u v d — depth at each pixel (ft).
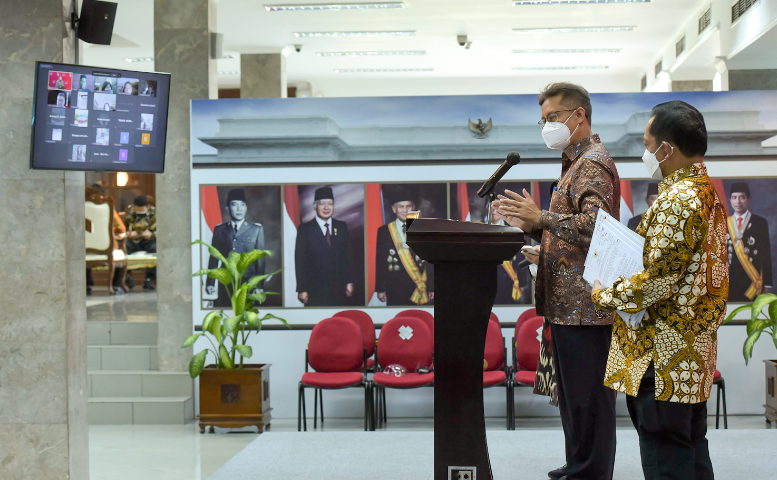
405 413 20.08
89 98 11.99
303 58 40.45
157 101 12.48
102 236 33.17
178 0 20.92
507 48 38.32
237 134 20.36
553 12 31.78
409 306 20.34
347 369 18.38
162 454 16.83
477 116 19.98
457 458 7.15
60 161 11.89
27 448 12.43
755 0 23.26
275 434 13.33
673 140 6.97
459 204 20.13
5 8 12.26
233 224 20.47
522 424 19.15
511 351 20.12
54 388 12.40
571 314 8.70
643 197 19.76
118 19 32.07
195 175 20.52
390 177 20.24
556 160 19.86
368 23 33.45
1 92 12.30
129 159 12.34
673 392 6.81
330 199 20.34
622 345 7.33
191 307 20.97
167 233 21.03
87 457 13.21
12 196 12.34
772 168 19.61
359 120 20.20
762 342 19.66
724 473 10.14
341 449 12.29
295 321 20.47
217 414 18.92
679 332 6.81
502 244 6.88
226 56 39.83
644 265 6.81
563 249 8.79
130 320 23.17
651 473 7.15
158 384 20.80
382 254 20.31
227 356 19.15
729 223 19.72
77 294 12.87
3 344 12.43
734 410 19.74
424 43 37.27
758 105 19.52
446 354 7.15
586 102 9.00
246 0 29.96
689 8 31.09
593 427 8.74
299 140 20.29
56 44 12.28
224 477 10.81
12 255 12.37
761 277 19.65
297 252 20.44
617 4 30.60
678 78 35.99
